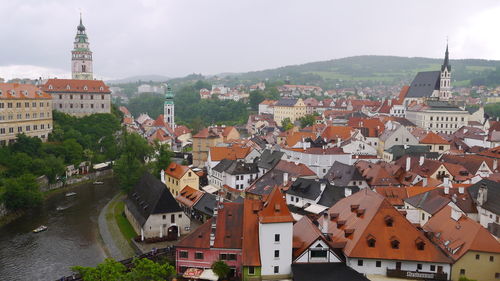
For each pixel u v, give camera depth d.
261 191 129.62
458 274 74.81
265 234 76.44
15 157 165.75
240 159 171.25
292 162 141.75
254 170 153.00
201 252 82.69
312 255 77.31
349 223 83.44
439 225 85.75
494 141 194.38
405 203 107.12
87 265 100.00
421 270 75.19
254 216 83.31
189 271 82.00
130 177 151.75
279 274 77.50
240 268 81.62
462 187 102.62
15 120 186.38
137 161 161.50
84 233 121.44
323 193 112.56
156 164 166.62
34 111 196.88
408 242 76.38
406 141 181.50
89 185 178.25
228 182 152.00
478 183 103.75
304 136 190.50
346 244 78.50
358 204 86.75
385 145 181.00
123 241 113.25
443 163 133.38
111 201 154.12
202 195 127.88
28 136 187.75
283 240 76.75
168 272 77.62
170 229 112.69
